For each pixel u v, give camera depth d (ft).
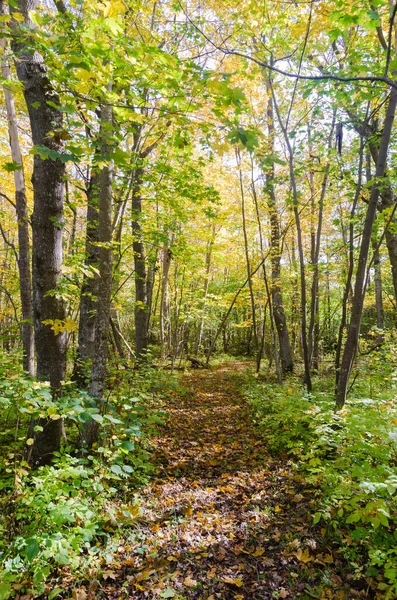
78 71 8.55
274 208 38.27
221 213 39.99
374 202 16.05
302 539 11.16
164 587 9.47
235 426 24.62
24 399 10.82
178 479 16.15
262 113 34.37
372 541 10.07
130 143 27.32
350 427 12.63
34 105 9.71
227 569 10.23
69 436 16.56
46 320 12.75
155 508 13.33
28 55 12.35
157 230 28.22
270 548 11.00
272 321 35.53
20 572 9.07
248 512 13.11
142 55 9.08
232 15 20.56
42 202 13.25
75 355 24.48
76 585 9.32
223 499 14.21
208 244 55.36
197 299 60.59
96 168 16.38
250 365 61.93
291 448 18.12
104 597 9.12
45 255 13.42
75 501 11.13
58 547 8.91
